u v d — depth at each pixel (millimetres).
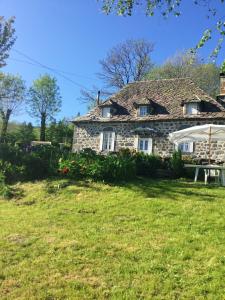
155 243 7809
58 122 53438
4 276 6605
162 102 26484
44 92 56844
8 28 22656
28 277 6543
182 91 26766
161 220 9305
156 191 12141
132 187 12516
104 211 10164
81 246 7746
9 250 7645
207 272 6516
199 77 45188
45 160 14680
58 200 11422
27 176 13977
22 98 50906
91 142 27266
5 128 49500
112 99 28344
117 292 6000
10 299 5898
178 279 6324
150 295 5887
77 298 5879
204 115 24000
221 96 26656
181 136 17344
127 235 8328
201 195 11758
